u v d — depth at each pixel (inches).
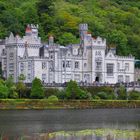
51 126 5851.4
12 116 7214.6
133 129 5526.6
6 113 7662.4
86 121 6609.3
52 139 4648.1
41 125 5979.3
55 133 5098.4
